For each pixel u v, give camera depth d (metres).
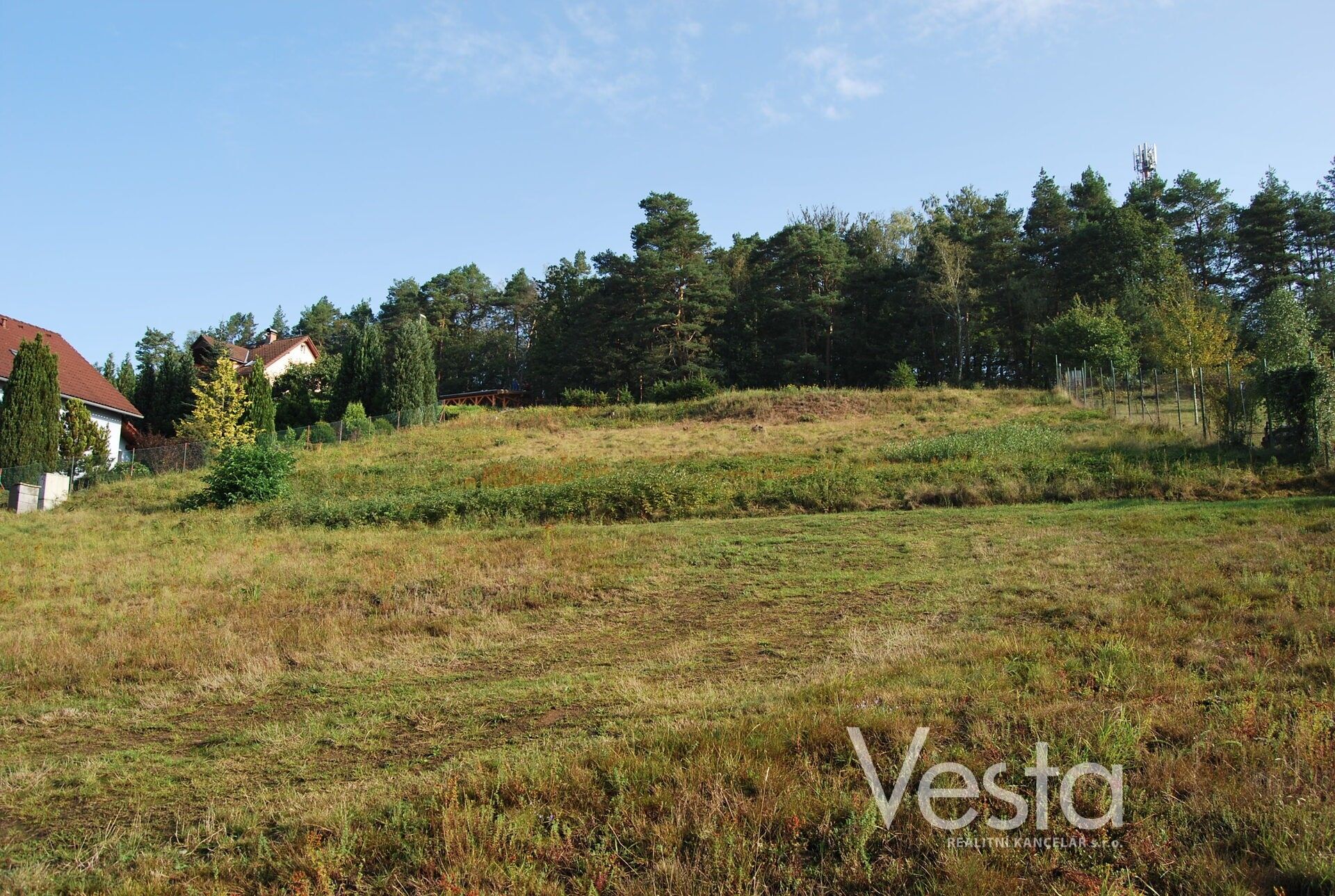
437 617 11.90
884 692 7.14
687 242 60.22
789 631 10.25
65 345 40.56
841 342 60.25
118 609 13.04
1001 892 4.38
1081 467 20.59
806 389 46.25
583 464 29.56
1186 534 13.91
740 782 5.65
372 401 49.75
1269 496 18.02
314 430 37.97
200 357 59.31
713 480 22.08
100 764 7.21
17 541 19.78
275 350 67.00
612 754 6.14
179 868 5.24
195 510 24.36
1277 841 4.53
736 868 4.70
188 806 6.34
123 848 5.62
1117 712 6.10
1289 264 58.19
